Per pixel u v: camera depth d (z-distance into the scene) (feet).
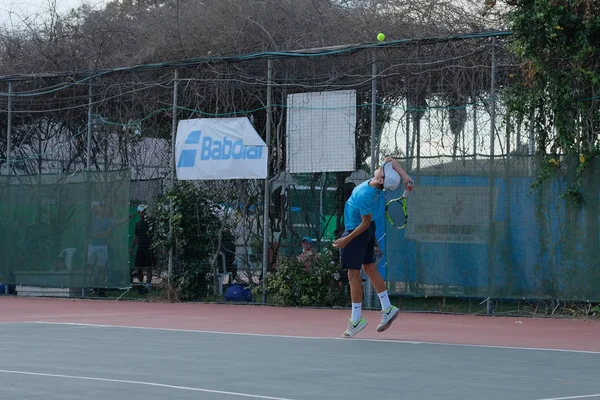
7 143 98.89
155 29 94.99
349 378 37.19
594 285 69.00
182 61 87.66
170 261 88.89
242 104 86.99
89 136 93.56
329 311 77.92
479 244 72.74
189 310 78.89
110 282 90.38
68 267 93.09
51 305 84.79
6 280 96.84
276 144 84.99
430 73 77.92
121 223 89.71
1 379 36.45
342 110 80.07
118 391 33.27
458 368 40.70
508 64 74.43
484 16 76.95
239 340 53.42
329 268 81.10
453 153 77.82
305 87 82.74
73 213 92.94
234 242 87.76
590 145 69.10
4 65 101.91
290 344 51.16
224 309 79.92
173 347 49.24
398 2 83.20
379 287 55.83
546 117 71.05
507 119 72.95
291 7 90.22
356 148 81.10
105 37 98.48
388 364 42.09
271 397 32.04
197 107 88.48
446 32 79.56
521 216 71.51
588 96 69.46
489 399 31.89
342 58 81.41
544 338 56.18
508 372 39.40
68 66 99.30
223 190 87.92
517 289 71.51
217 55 90.68
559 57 69.67
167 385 34.91
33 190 95.55
